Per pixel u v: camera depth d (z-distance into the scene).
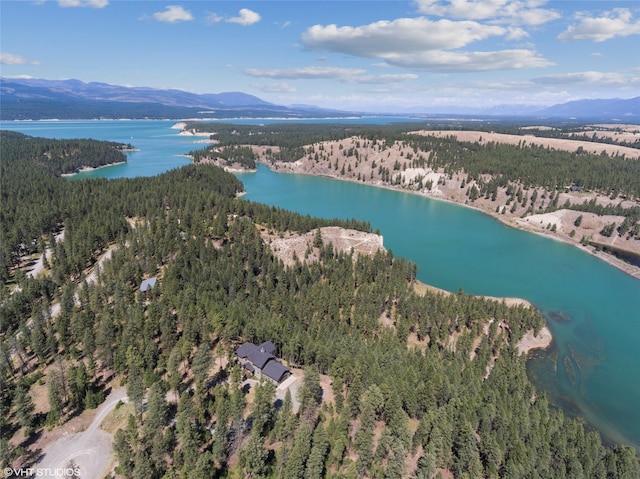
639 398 93.75
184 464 58.25
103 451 62.81
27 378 78.19
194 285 112.94
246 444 60.38
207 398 71.56
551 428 71.50
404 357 88.06
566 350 110.44
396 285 128.75
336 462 60.12
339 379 73.44
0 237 135.12
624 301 141.12
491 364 99.94
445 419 65.56
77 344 89.00
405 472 59.91
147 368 78.94
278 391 75.69
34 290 106.19
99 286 108.00
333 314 111.38
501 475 62.50
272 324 91.31
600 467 63.69
